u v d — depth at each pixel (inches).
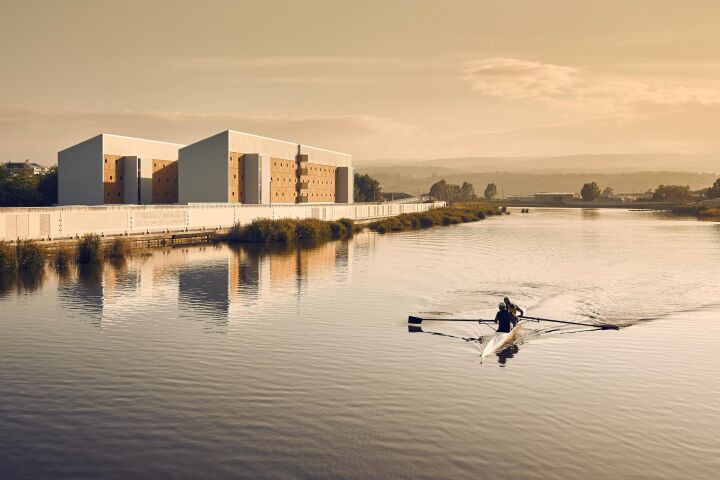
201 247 3112.7
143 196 4409.5
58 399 831.1
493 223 5994.1
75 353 1062.4
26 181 5152.6
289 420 757.9
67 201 4212.6
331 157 6309.1
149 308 1478.8
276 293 1713.8
